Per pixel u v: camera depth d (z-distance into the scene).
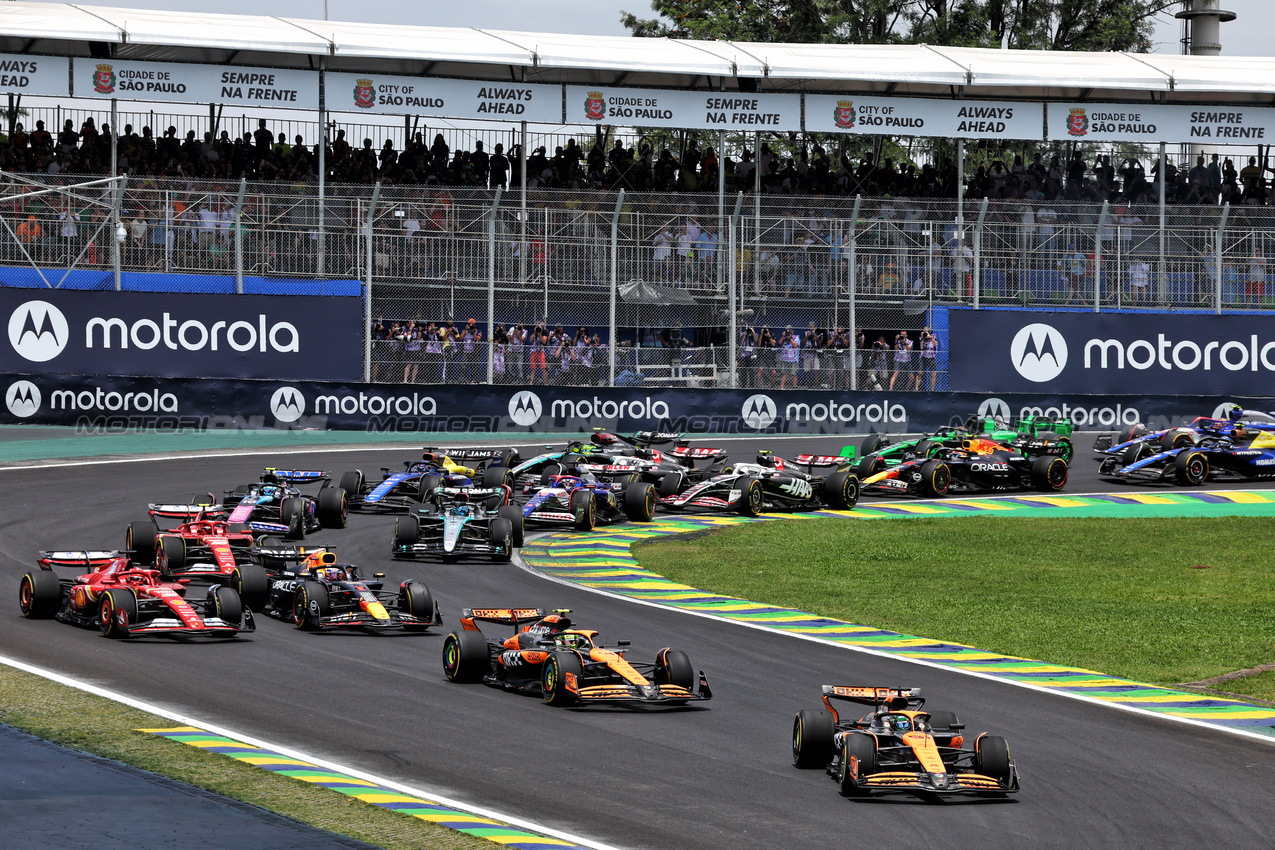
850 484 87.25
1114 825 30.33
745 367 111.69
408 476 79.62
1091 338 115.00
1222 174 141.00
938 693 43.81
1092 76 123.25
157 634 48.09
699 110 119.69
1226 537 78.75
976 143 163.25
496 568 65.25
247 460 93.56
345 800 29.84
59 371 101.44
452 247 107.69
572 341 110.62
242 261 105.00
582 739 36.34
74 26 108.12
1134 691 45.38
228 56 120.31
